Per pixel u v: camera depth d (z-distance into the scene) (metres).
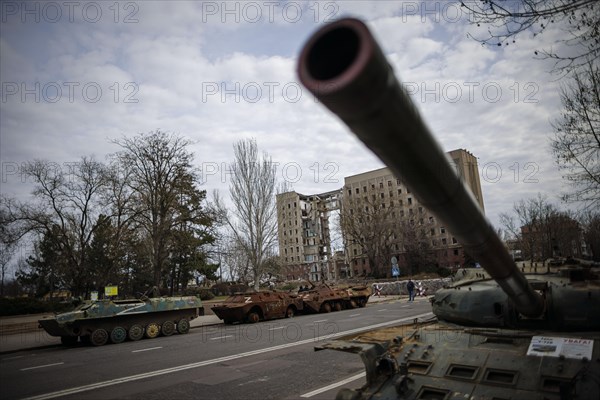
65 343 17.30
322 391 7.99
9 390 8.93
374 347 4.84
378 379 4.54
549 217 40.28
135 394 8.24
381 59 1.44
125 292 38.69
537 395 3.71
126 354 13.44
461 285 6.47
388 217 57.00
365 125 1.73
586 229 41.88
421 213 57.62
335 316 22.91
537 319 5.05
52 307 29.20
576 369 3.79
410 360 4.66
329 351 12.12
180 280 43.47
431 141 1.97
